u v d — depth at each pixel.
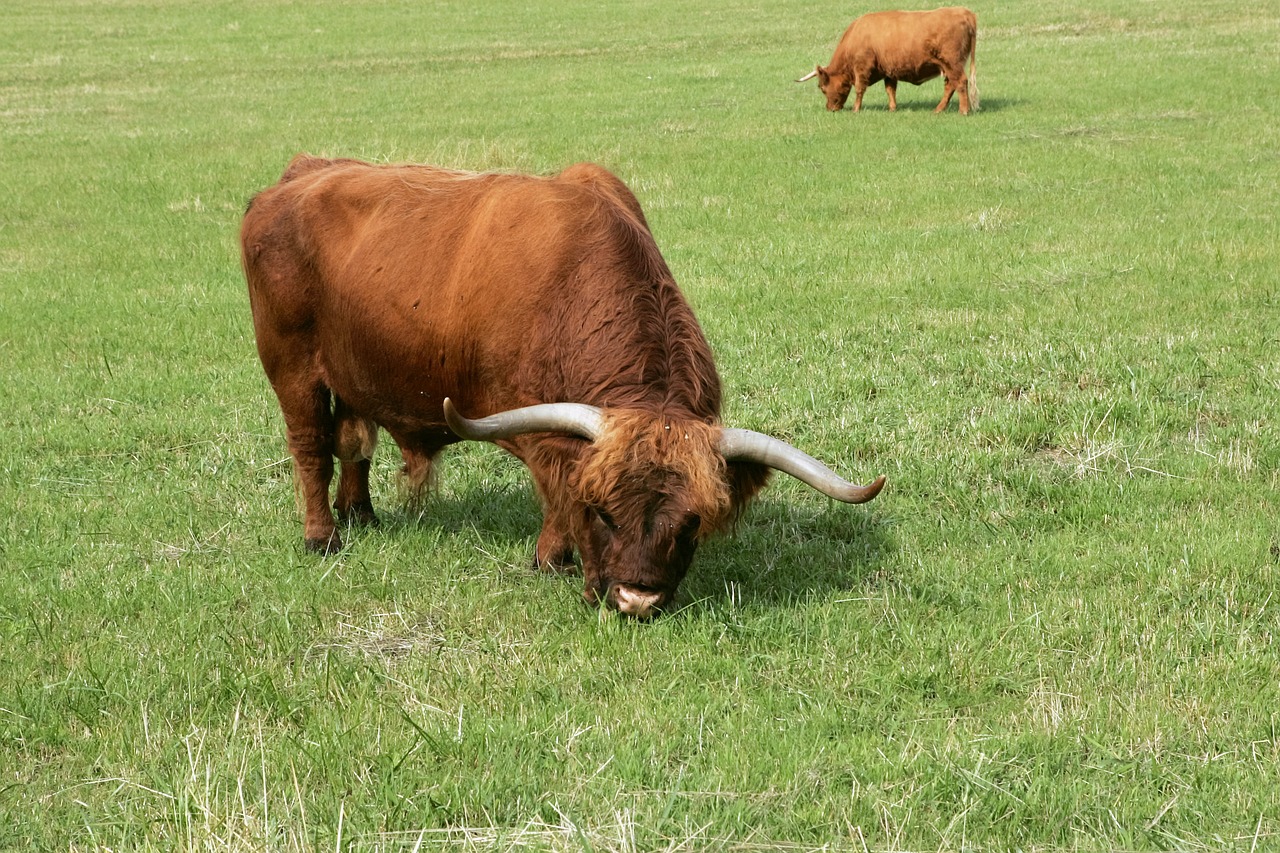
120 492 8.43
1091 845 4.55
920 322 11.62
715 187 18.41
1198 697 5.50
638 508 5.62
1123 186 17.36
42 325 12.65
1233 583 6.54
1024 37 34.50
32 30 42.34
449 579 7.03
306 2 49.25
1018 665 5.90
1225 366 9.98
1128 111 23.11
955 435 8.98
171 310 13.27
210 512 8.12
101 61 35.88
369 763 5.20
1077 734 5.27
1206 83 25.39
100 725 5.55
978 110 24.28
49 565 7.24
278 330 7.49
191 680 5.88
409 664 6.07
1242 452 8.42
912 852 4.55
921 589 6.70
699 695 5.68
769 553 7.28
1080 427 8.98
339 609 6.75
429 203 6.94
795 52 34.75
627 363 6.08
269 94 29.97
